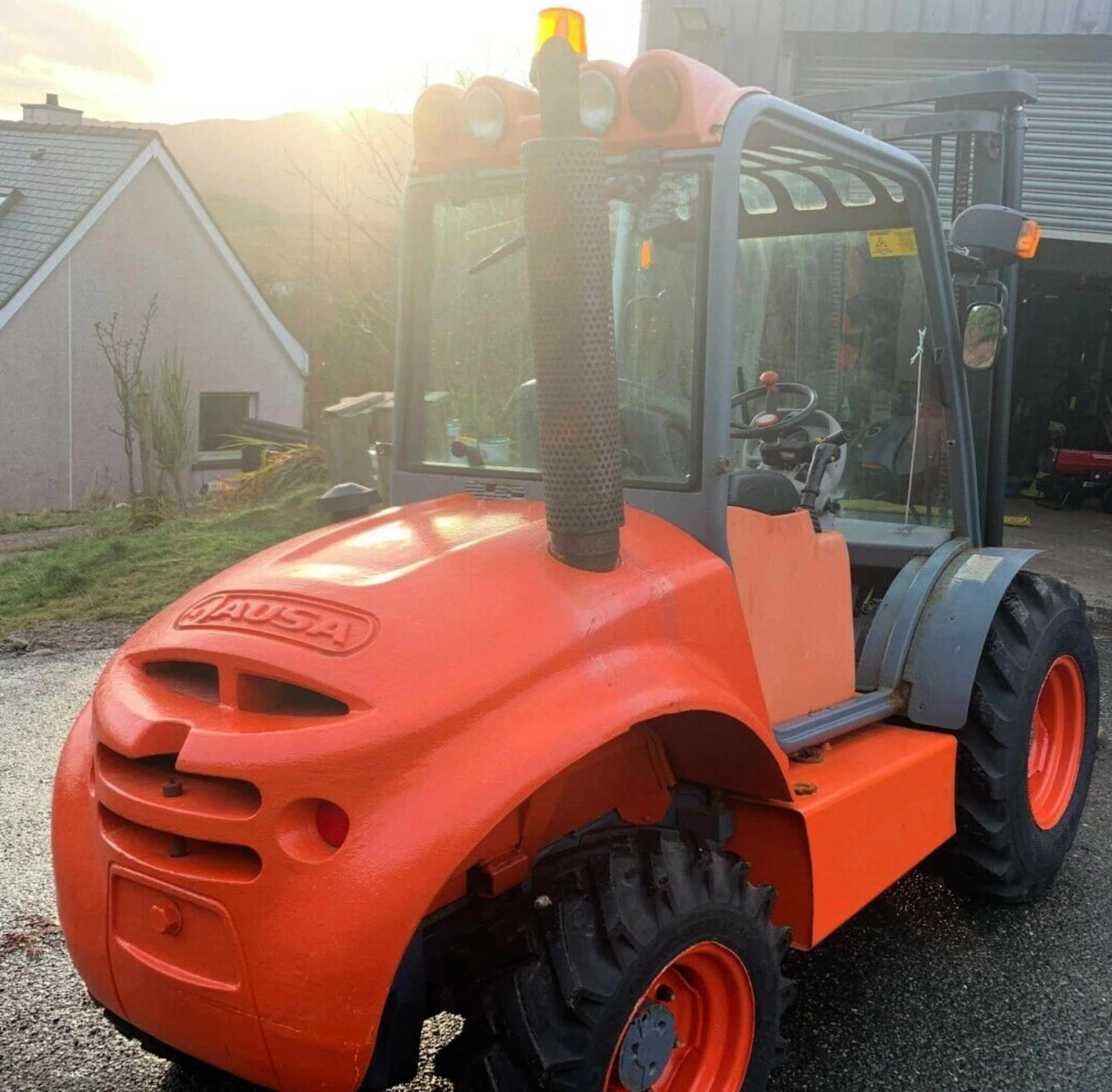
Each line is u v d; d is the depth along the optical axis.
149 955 2.17
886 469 3.91
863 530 3.83
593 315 2.19
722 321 2.54
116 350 19.42
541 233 2.16
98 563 9.80
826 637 3.11
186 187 21.72
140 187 21.25
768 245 3.81
